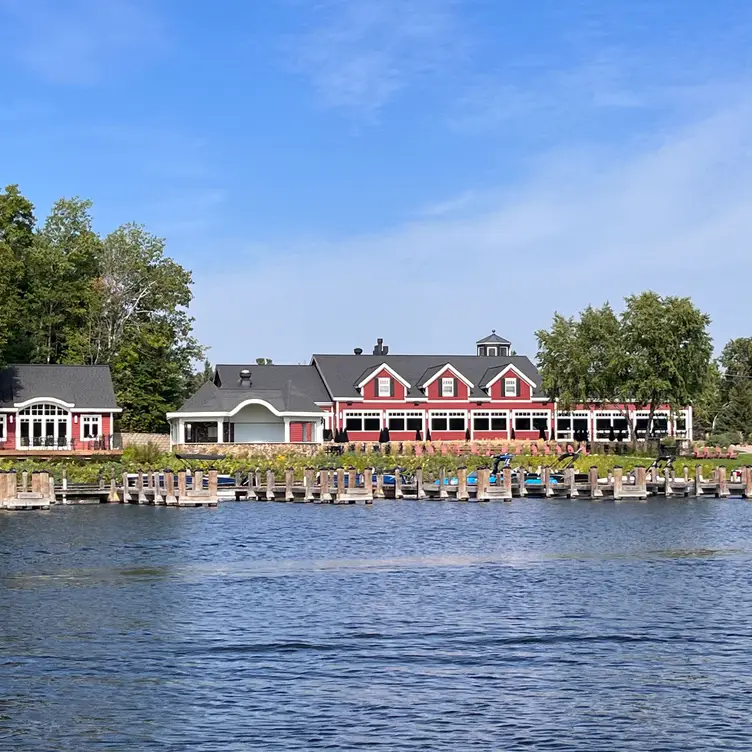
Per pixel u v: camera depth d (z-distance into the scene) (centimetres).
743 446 12144
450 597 3825
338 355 11931
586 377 10844
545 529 5991
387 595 3866
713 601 3741
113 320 11619
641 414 11819
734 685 2716
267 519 6469
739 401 14275
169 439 10550
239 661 2930
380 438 11344
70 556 4828
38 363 10656
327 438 11300
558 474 8319
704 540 5491
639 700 2605
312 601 3747
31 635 3219
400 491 7894
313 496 7631
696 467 8194
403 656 2983
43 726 2438
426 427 11444
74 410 9669
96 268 11550
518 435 11612
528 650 3047
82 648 3062
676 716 2497
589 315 10988
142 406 11231
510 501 7719
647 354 10544
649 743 2342
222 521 6344
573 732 2405
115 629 3300
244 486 8038
